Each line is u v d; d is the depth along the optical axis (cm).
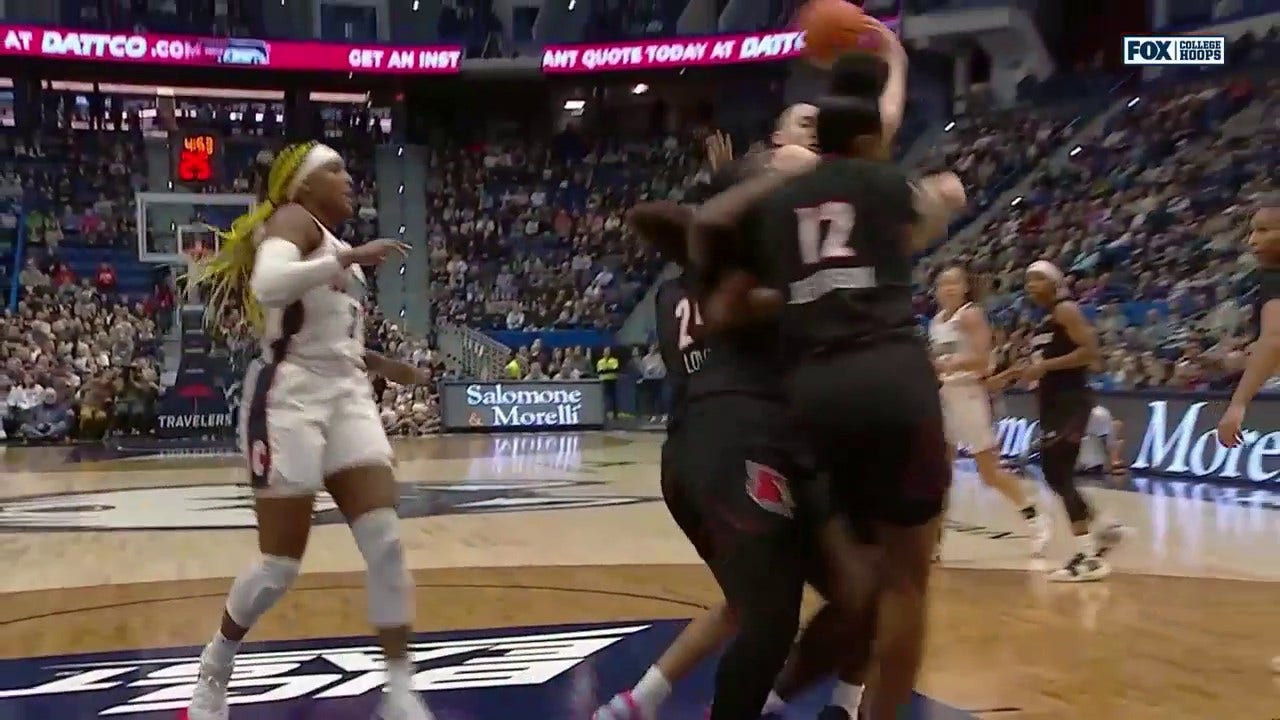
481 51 2797
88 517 945
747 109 2847
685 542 784
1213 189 1870
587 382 2234
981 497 1030
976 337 711
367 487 362
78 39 2519
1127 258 1834
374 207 2767
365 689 409
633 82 2861
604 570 669
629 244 2666
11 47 2483
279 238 349
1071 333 647
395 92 2927
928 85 2608
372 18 2969
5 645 490
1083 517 642
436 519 917
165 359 2169
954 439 718
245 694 403
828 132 302
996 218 2186
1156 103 2169
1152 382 1345
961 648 474
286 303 344
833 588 314
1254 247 448
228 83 2823
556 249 2720
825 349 288
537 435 2095
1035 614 543
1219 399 1167
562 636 491
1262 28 2189
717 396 302
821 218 293
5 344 2016
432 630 505
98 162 2647
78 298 2261
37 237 2455
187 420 1970
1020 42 2447
